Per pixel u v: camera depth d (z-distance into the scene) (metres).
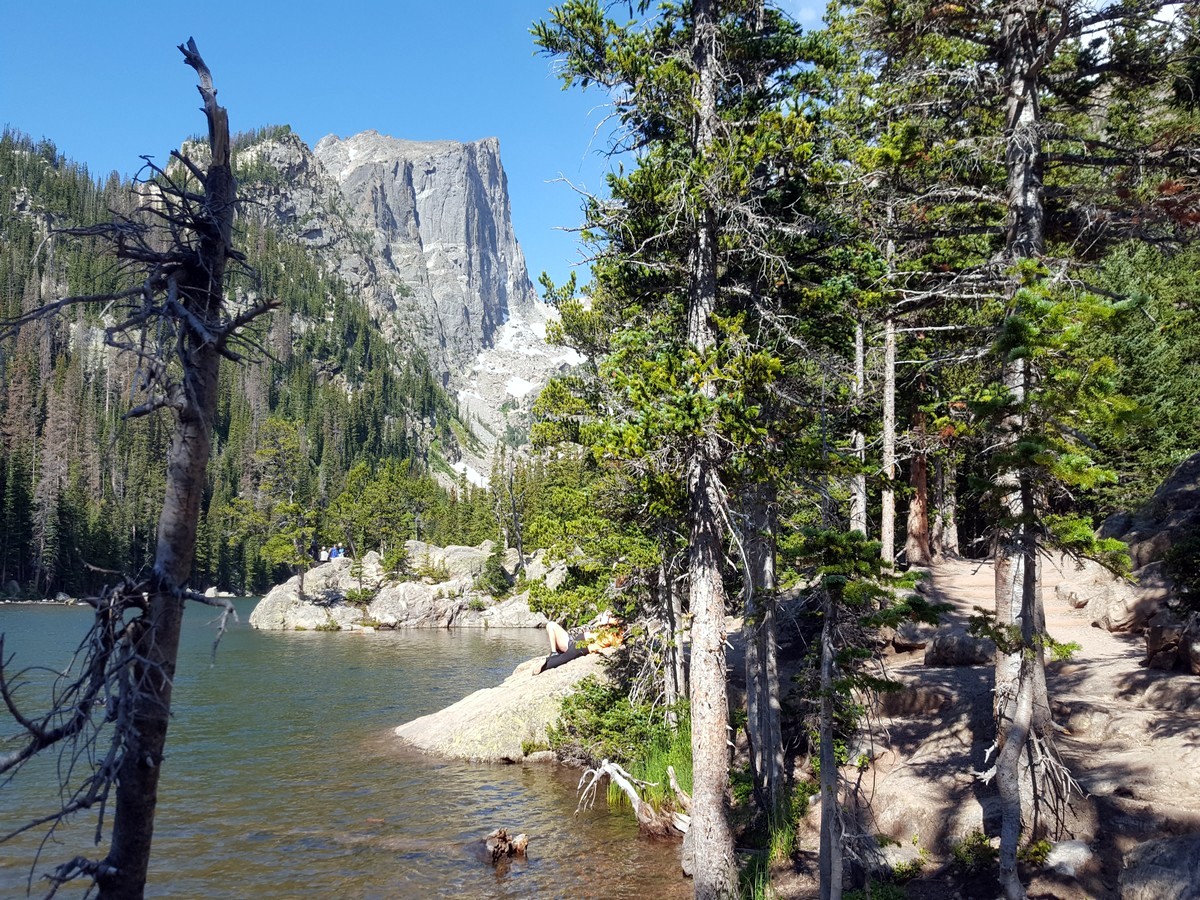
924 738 17.11
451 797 22.31
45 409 131.75
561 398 22.88
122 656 6.11
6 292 157.25
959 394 19.52
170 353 6.44
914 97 16.16
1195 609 14.80
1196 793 12.41
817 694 12.19
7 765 5.54
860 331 20.16
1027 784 13.09
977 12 14.94
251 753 27.52
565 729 24.64
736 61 15.47
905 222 16.61
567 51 14.45
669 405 13.02
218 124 6.91
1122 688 17.16
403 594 81.00
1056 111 16.33
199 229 6.82
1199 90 14.86
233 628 78.62
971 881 12.73
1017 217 14.73
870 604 11.95
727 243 14.99
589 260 15.58
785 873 14.85
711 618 14.18
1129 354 29.61
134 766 6.21
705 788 13.80
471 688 40.97
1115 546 10.70
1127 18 13.94
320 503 126.44
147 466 104.75
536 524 24.20
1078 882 11.75
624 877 16.56
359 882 16.59
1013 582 13.57
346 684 42.34
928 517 38.66
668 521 18.02
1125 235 15.04
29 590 102.19
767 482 14.72
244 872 17.16
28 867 16.84
